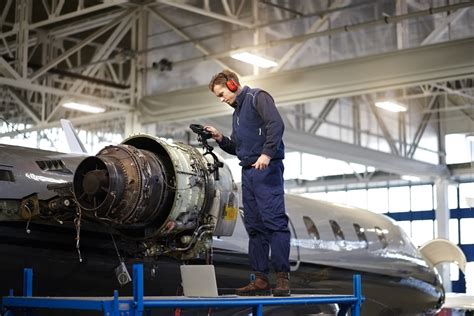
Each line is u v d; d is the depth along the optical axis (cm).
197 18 2436
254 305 678
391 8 2122
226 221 829
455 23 2066
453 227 4253
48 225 884
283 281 761
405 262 1709
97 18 2516
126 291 971
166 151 780
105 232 922
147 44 2530
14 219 862
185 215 782
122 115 2561
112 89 2531
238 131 793
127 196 747
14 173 884
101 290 947
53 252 895
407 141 3534
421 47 1955
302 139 2881
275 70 2247
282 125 761
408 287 1703
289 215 1455
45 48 2553
